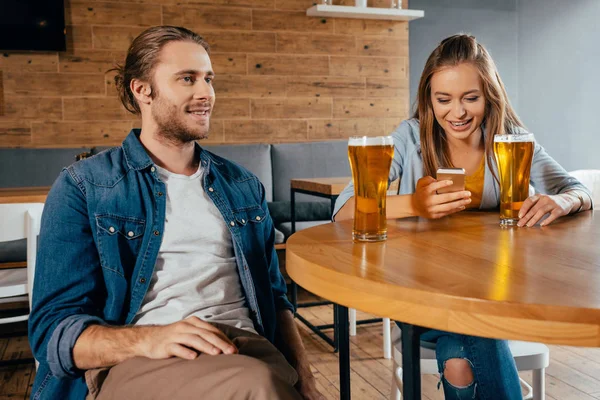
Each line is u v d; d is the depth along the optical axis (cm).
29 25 400
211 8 443
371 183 109
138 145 133
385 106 493
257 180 148
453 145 169
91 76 420
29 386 257
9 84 405
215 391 96
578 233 116
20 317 227
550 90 605
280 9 459
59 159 403
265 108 461
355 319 320
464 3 604
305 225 398
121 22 425
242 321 129
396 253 99
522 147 123
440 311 74
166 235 129
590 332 66
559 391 243
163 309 125
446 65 152
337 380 257
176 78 131
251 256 139
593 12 561
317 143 463
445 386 127
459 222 132
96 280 123
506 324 70
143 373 104
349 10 459
